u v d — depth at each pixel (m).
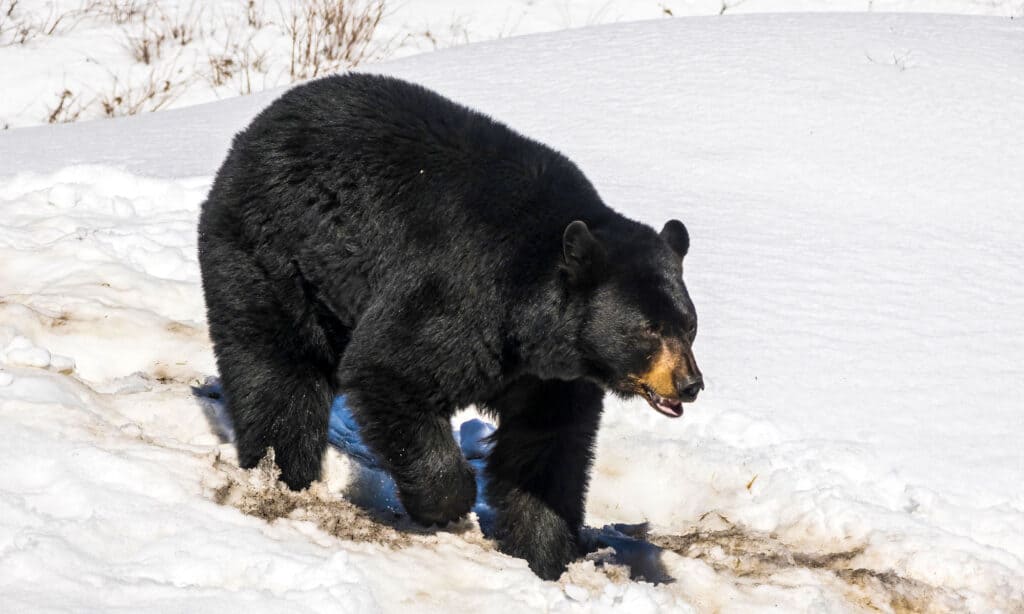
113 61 38.03
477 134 11.63
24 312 14.97
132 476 10.80
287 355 12.08
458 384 11.12
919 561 11.91
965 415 14.78
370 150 11.54
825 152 23.91
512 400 11.73
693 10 41.72
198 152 24.80
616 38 31.52
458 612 9.79
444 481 11.30
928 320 17.36
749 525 12.97
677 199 21.72
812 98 26.22
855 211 21.55
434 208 11.18
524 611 9.97
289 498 11.43
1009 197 22.17
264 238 11.98
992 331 17.06
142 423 13.01
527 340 10.90
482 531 12.45
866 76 27.23
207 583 9.46
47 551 9.23
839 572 11.70
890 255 19.69
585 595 10.15
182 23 40.84
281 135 12.03
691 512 13.52
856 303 17.88
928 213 21.52
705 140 24.55
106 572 9.30
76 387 12.98
